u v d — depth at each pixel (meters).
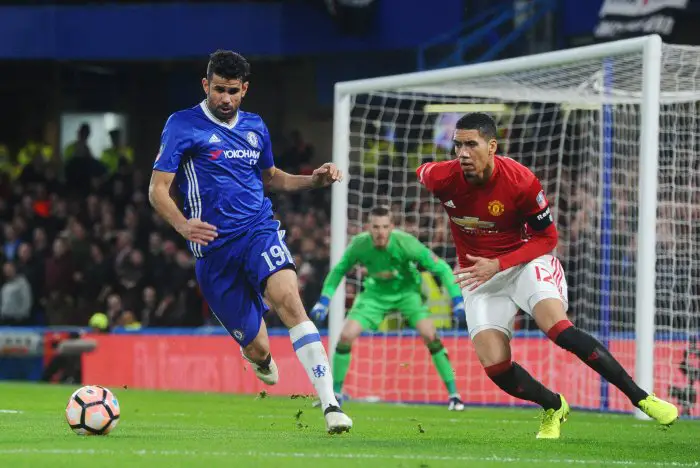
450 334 47.00
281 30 72.00
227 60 22.52
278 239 22.94
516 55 66.81
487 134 22.16
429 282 48.88
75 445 20.28
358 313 42.22
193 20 73.56
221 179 22.95
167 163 22.42
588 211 49.75
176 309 60.72
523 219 23.19
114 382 56.78
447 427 29.94
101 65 85.62
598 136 50.25
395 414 37.16
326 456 18.56
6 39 76.12
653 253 36.66
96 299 64.44
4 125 88.75
